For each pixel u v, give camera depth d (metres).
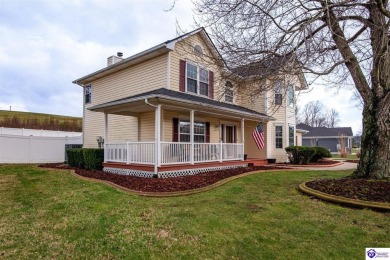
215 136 15.12
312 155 16.45
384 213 5.02
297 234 4.07
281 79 6.00
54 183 8.23
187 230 4.18
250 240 3.85
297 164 16.23
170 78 12.26
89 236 3.99
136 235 4.01
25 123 31.31
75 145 18.75
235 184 8.09
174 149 10.10
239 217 4.81
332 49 6.11
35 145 17.02
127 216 4.88
